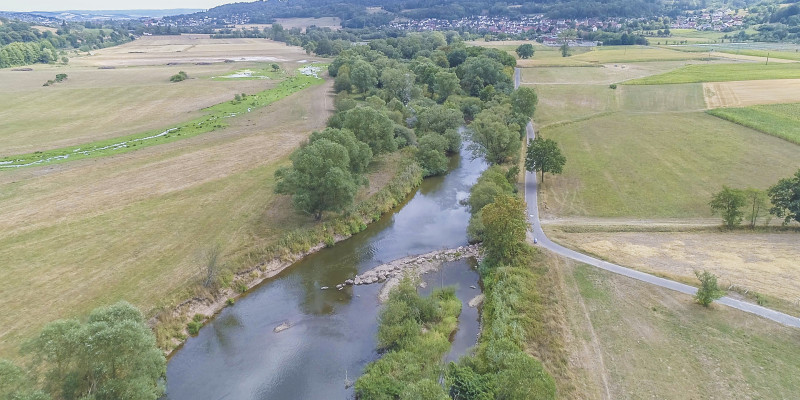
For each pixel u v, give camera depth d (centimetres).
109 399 3281
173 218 6981
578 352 4403
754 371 4119
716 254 6041
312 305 5447
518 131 10419
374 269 6191
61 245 6134
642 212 7469
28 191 7744
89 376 3356
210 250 6112
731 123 11925
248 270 5903
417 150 10069
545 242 6456
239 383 4259
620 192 8225
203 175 8656
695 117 12700
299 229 6750
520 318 4841
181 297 5191
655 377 4097
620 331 4684
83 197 7594
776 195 6600
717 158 9606
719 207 6712
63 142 10662
